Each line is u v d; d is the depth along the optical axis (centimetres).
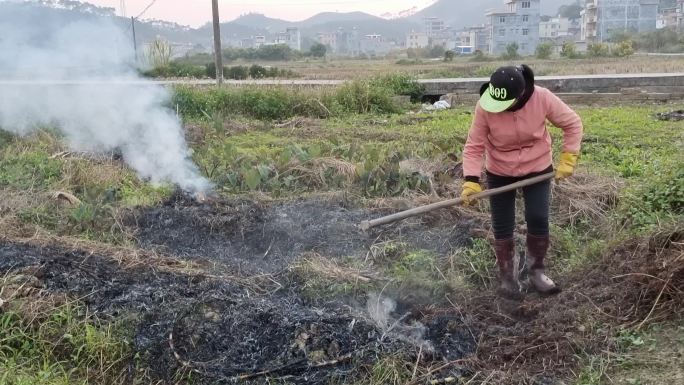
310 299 448
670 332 376
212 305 420
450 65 4200
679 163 585
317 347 384
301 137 1097
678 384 334
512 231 458
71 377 378
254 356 384
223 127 1108
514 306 445
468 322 412
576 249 527
